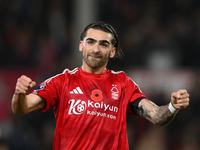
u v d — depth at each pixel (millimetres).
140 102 14211
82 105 13484
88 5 38469
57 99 13734
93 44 13977
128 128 36062
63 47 43281
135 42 42812
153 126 36125
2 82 37500
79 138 13281
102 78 14078
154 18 46219
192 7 47625
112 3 45219
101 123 13375
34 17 45375
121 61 37531
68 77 13961
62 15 45031
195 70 39000
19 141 32656
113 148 13398
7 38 43875
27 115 35281
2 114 36156
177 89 38438
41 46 42719
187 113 37438
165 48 42406
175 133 36469
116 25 44656
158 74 38906
